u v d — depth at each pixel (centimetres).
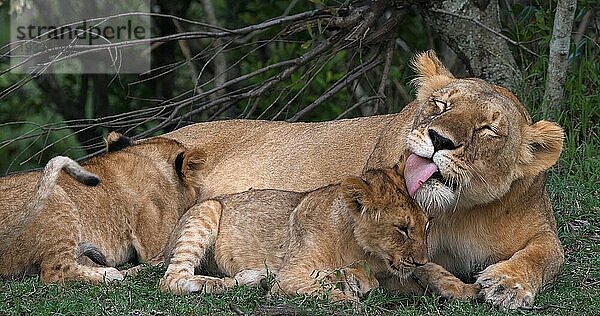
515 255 1006
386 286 996
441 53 1834
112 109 1980
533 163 1011
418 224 938
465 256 1038
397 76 1759
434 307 934
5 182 1109
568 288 1025
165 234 1200
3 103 1997
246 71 1912
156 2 1950
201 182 1265
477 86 992
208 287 986
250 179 1257
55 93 1950
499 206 1012
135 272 1080
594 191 1366
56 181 1084
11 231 1037
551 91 1454
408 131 1040
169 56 1972
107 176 1176
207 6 1898
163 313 912
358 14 1494
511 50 1616
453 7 1502
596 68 1585
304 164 1231
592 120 1538
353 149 1209
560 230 1245
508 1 1700
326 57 1543
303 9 1833
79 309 917
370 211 942
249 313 893
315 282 940
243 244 1056
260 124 1325
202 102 1714
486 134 942
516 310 939
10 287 990
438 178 930
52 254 1065
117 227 1159
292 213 1023
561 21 1421
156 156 1246
